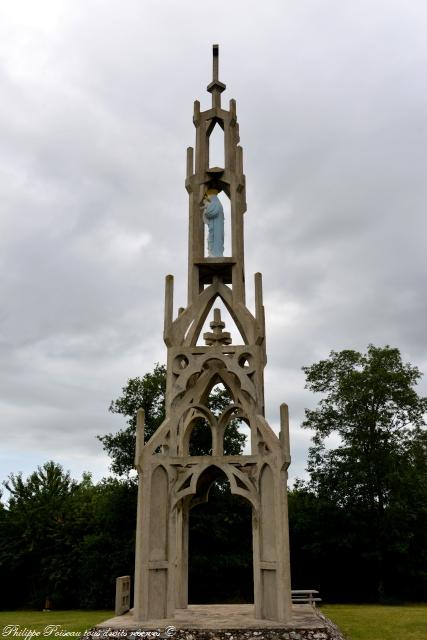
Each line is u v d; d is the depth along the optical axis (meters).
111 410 49.88
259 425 16.66
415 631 25.39
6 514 52.19
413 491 44.00
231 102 20.81
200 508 43.53
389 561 44.69
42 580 48.25
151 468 16.39
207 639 13.87
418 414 46.66
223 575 43.91
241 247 19.42
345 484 44.78
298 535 47.25
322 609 36.34
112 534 46.31
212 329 19.12
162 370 50.69
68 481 61.41
